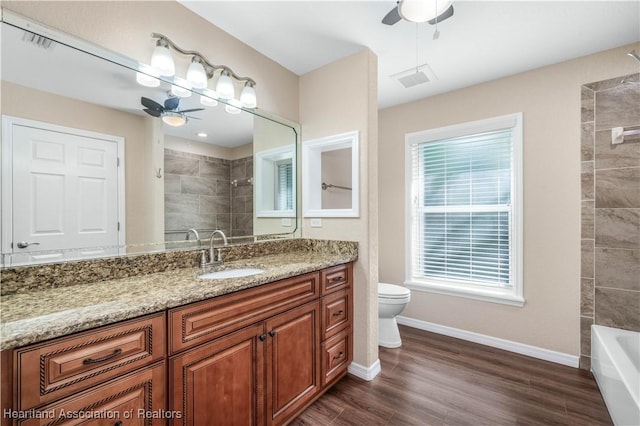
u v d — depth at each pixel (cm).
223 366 121
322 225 225
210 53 174
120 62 137
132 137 145
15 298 103
